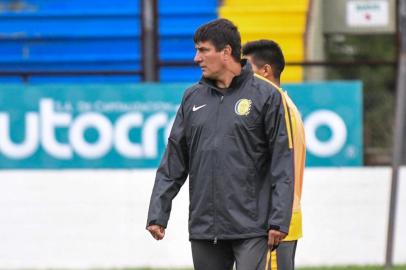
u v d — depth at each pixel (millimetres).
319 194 37500
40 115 37844
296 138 19141
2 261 37438
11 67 39281
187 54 38625
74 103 37812
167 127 37656
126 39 38812
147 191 37469
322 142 37562
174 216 36938
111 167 37688
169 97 37625
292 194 18203
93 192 37531
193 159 18797
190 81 38656
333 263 37531
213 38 18578
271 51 22344
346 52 38094
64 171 37562
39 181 37531
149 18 38938
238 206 18391
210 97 18734
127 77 38781
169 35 38625
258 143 18469
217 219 18484
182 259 37094
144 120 37719
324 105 37500
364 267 35875
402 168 37438
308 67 38219
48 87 37844
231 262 19344
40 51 39156
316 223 37500
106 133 37719
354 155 37594
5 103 37844
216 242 18547
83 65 38969
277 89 18562
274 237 18062
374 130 37875
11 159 37812
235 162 18391
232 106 18500
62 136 37844
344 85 37500
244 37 38531
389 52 37938
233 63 18688
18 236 37562
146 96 37656
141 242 37375
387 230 35219
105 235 37500
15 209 37562
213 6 38688
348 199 37531
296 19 38312
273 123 18344
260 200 18516
